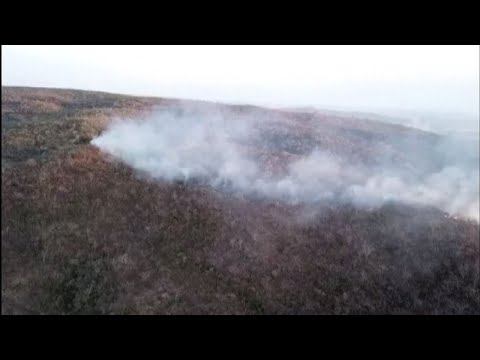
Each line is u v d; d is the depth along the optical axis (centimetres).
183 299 1152
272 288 1273
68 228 1273
